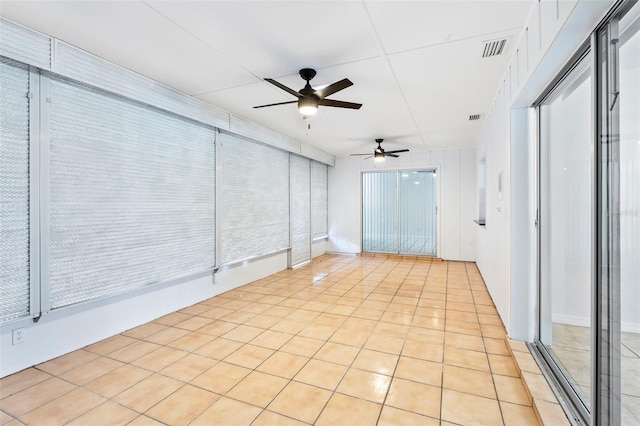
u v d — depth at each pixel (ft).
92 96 9.29
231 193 15.21
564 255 8.68
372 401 6.71
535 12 6.49
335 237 26.40
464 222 22.29
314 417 6.24
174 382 7.50
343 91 11.44
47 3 6.60
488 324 10.78
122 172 10.17
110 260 9.85
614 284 4.81
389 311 12.25
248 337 9.99
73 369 8.10
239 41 8.14
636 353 4.98
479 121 15.37
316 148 22.65
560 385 6.74
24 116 7.83
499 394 6.88
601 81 4.90
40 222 8.13
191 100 12.26
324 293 14.84
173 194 12.05
